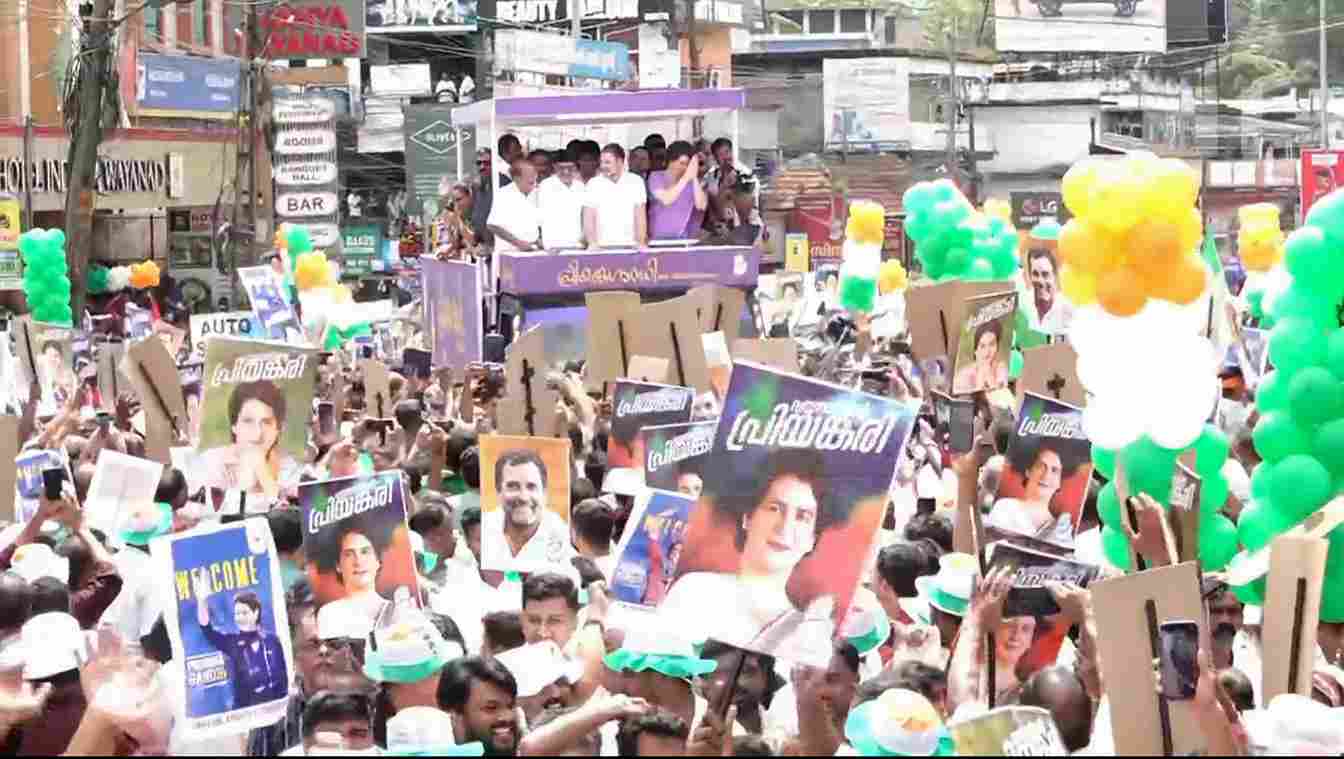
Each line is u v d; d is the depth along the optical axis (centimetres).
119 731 762
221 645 831
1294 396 1127
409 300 5194
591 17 7694
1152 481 1090
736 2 8556
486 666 816
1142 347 1005
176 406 1441
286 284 3200
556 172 2844
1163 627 740
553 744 743
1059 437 1155
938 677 799
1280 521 1126
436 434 1371
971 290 1556
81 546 1043
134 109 4831
